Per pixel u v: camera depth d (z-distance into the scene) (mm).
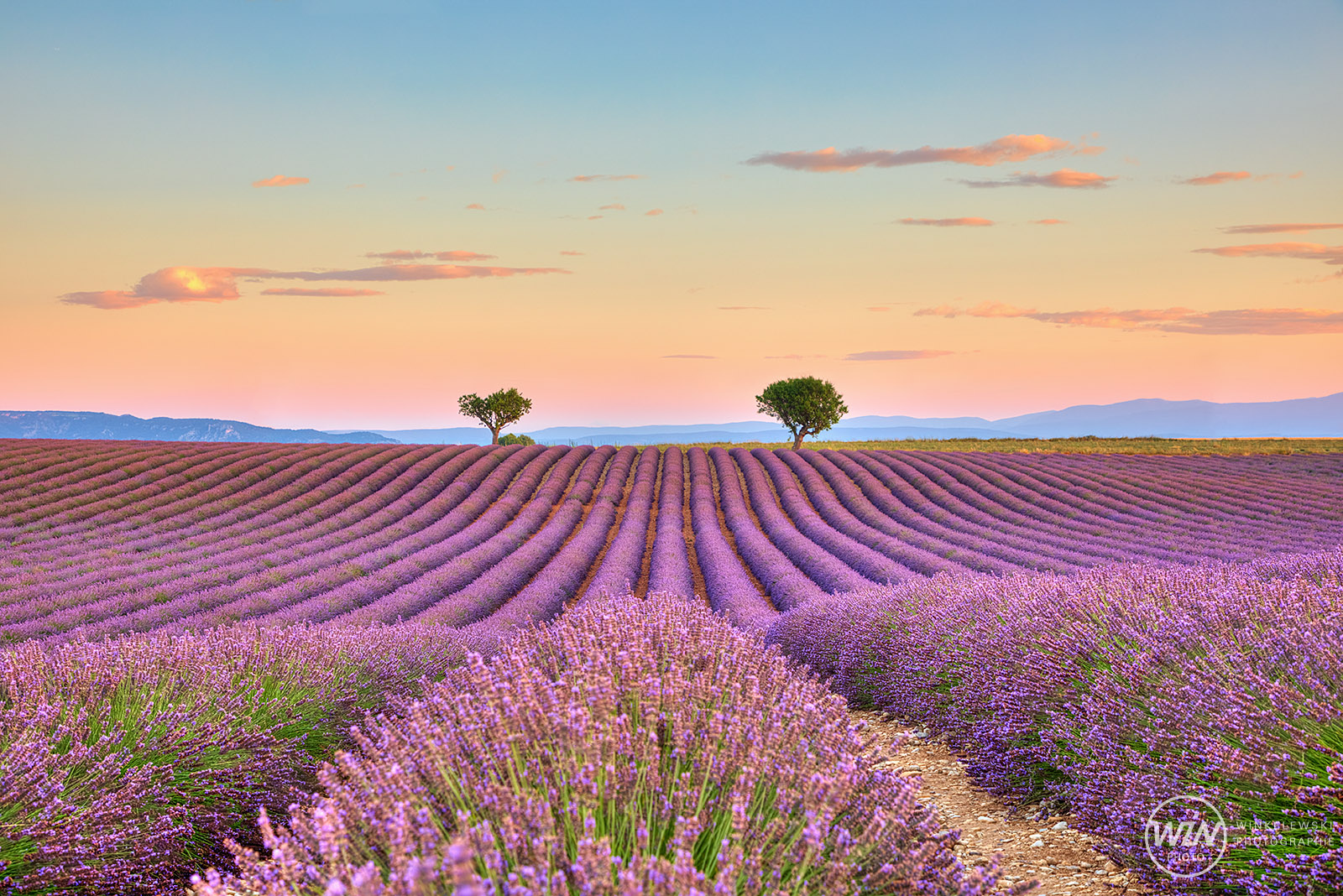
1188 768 3523
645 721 3141
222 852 4359
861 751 3328
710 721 3174
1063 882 3811
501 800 2344
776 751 2941
